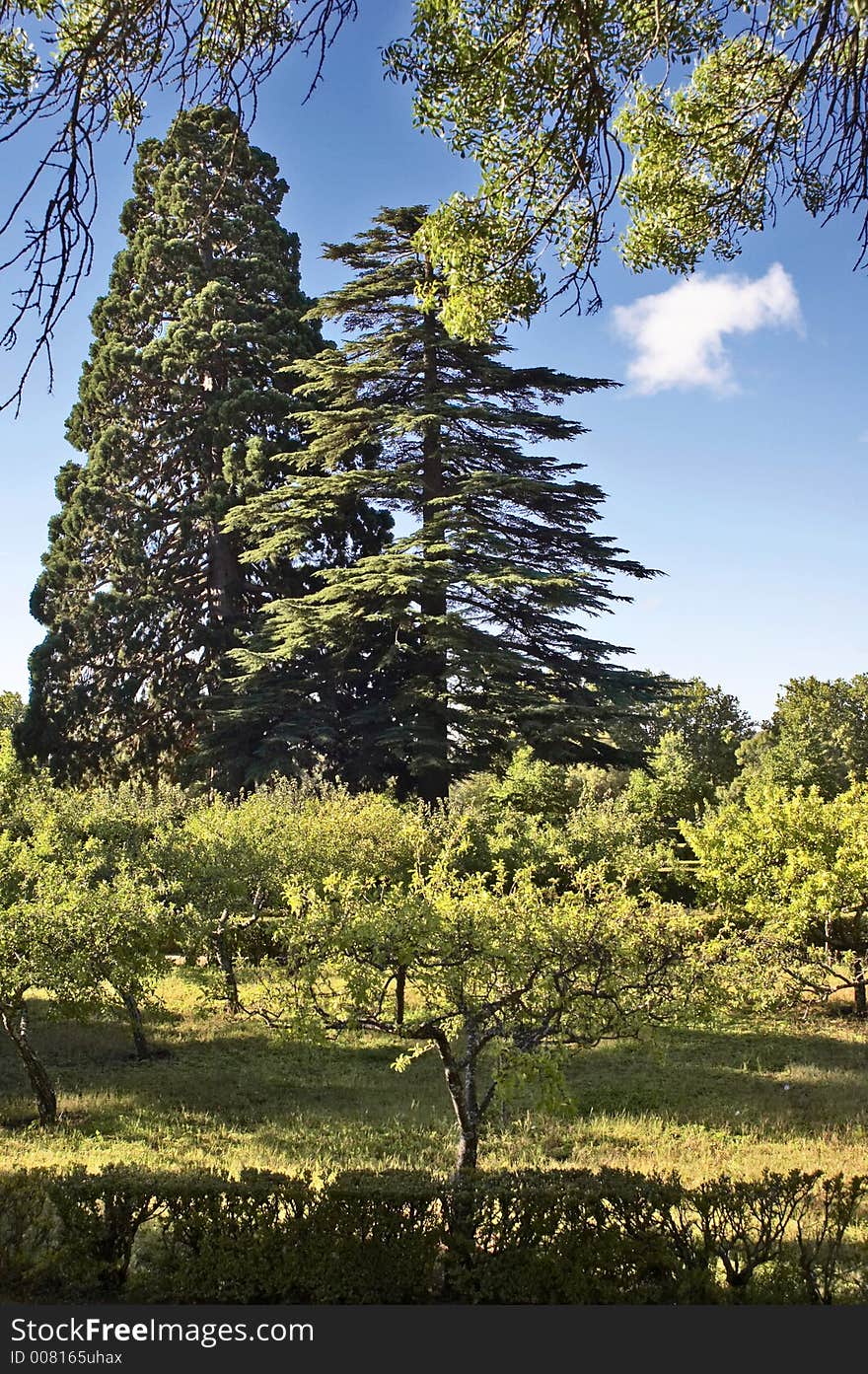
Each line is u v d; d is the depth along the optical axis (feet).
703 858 62.13
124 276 126.82
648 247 24.54
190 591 119.85
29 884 41.19
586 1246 20.22
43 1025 54.13
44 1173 22.45
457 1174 23.41
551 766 116.26
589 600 88.22
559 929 27.32
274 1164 29.48
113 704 110.22
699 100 21.93
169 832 55.01
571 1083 40.86
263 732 105.09
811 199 21.43
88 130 15.24
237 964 49.01
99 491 115.85
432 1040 27.63
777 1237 20.71
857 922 57.77
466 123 21.07
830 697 180.04
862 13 14.44
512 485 89.40
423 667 98.89
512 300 24.14
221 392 118.62
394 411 95.50
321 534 108.17
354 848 58.29
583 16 18.24
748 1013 52.31
